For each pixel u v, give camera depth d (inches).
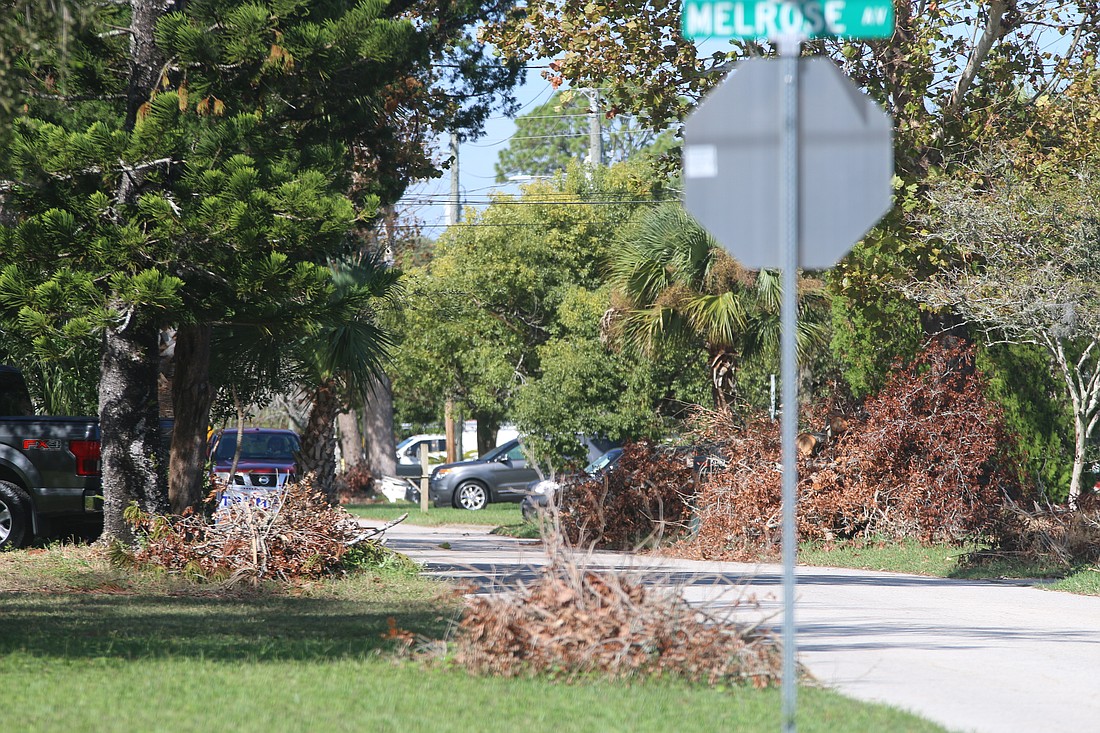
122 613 1658.5
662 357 3538.4
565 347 5187.0
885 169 928.3
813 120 933.8
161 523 2119.8
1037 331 2920.8
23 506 2284.7
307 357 2837.1
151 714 997.8
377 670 1230.9
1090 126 3129.9
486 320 6353.3
